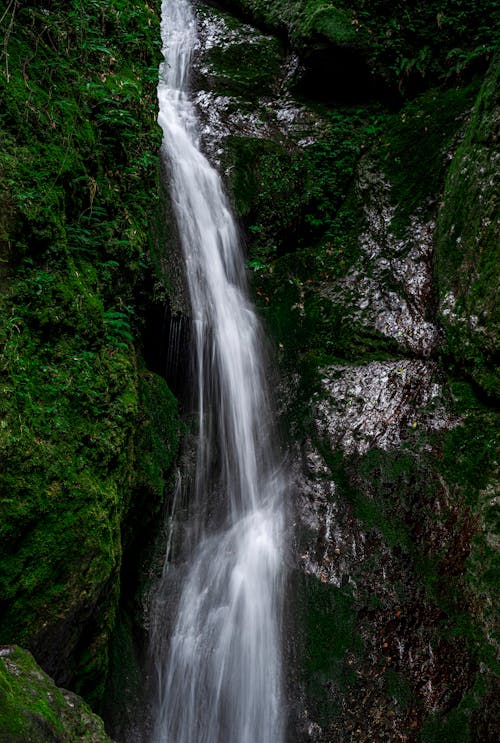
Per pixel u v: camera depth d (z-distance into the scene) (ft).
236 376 20.80
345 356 21.30
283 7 31.17
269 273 23.77
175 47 29.58
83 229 13.79
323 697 14.85
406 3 27.81
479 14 26.45
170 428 17.47
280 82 30.07
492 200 18.85
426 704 14.38
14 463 10.10
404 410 19.01
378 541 16.89
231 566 17.08
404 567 16.33
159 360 19.57
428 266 21.59
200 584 16.39
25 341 11.25
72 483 10.97
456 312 19.25
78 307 12.53
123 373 13.44
